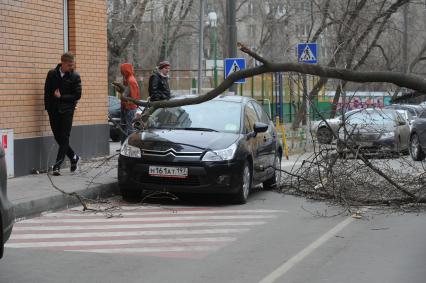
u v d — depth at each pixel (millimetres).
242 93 30031
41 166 12898
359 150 11133
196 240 8305
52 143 13211
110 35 35906
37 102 12797
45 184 11352
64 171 13023
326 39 31859
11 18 12062
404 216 10156
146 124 11594
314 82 27312
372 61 35031
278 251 7734
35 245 7934
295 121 25156
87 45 14523
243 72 8125
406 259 7375
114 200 11312
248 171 11258
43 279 6465
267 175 12469
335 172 11391
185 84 39344
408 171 12703
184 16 41875
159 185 10570
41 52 12961
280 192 12688
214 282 6379
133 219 9648
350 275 6680
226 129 11398
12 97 12117
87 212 10164
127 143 10945
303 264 7121
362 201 11094
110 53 36344
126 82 14930
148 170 10555
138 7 36312
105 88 15188
